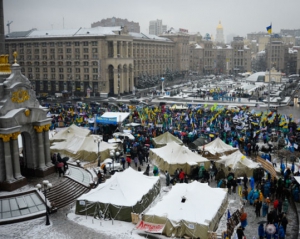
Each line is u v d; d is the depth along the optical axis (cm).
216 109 7731
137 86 16075
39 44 14088
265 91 13512
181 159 4325
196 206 2912
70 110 7762
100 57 13162
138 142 5219
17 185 3566
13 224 3080
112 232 2911
